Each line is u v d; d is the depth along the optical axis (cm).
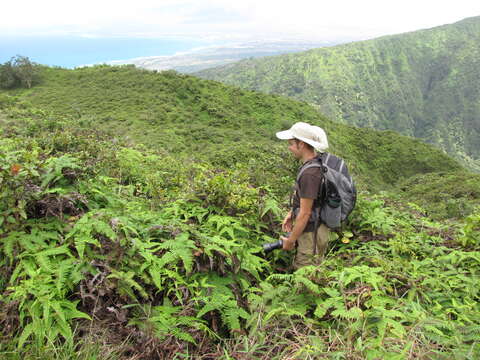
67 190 277
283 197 462
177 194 385
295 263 312
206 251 248
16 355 172
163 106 5125
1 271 215
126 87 5825
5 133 779
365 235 373
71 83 6216
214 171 531
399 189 3031
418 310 216
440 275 271
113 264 228
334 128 6531
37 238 229
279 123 5753
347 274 245
